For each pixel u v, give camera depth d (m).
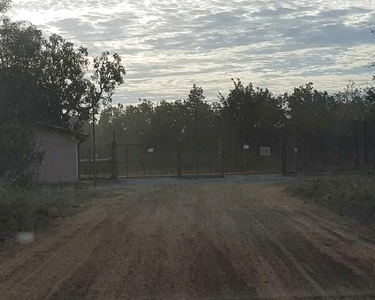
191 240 11.44
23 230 13.52
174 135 54.28
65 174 33.94
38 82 40.38
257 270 8.85
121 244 11.30
